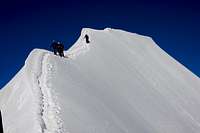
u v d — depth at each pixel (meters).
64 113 23.67
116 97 41.34
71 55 53.12
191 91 69.25
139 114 40.81
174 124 46.81
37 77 33.94
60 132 20.22
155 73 67.12
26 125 21.30
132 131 30.83
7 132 23.00
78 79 38.72
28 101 26.66
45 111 23.55
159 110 48.66
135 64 65.94
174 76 71.50
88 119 25.16
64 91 30.14
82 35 69.44
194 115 59.22
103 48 63.06
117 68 56.66
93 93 35.75
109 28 77.12
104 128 25.48
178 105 58.56
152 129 38.09
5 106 33.22
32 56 42.28
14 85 37.72
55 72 36.56
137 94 49.50
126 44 74.00
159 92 59.03
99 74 48.38
